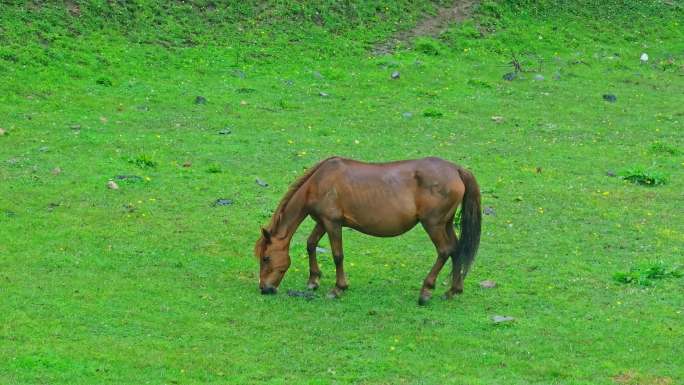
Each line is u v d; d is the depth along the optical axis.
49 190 20.86
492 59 35.88
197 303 15.74
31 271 16.61
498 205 21.55
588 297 16.45
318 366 13.58
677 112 30.94
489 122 28.91
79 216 19.56
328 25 36.72
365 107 29.77
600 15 41.34
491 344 14.45
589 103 31.50
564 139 27.52
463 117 29.30
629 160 25.67
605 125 29.22
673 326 15.16
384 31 37.25
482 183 23.09
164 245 18.34
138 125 26.41
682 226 20.41
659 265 17.48
